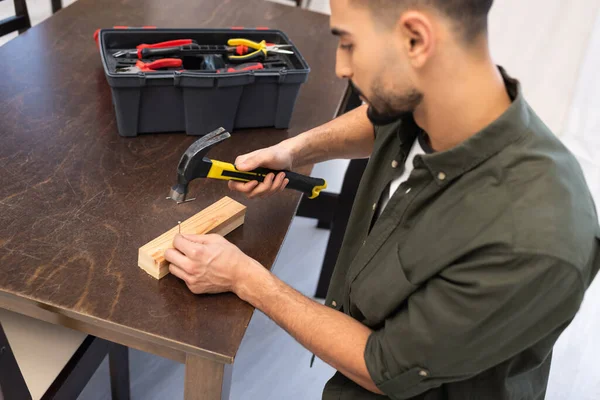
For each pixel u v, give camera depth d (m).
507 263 0.74
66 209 1.06
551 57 2.85
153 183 1.16
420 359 0.84
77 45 1.56
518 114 0.78
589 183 2.83
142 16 1.75
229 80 1.23
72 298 0.91
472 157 0.81
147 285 0.95
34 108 1.31
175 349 0.93
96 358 1.30
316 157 1.23
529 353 0.94
